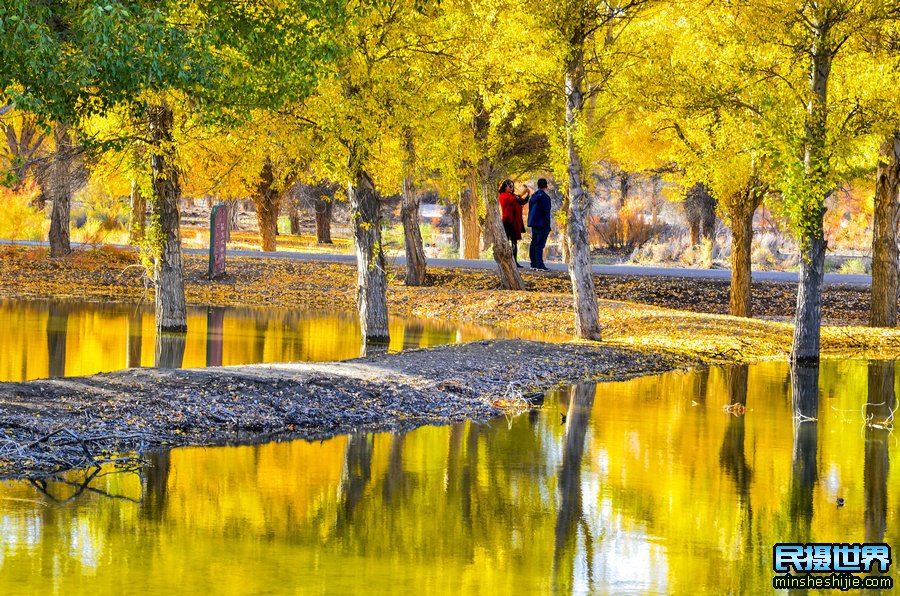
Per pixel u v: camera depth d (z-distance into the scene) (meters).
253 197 43.78
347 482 9.97
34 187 43.09
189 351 18.77
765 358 21.47
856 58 19.53
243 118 14.20
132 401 12.40
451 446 11.77
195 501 9.09
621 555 8.02
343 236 70.12
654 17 20.62
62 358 17.09
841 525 9.09
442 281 33.81
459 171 23.23
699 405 15.13
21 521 8.31
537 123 29.08
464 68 19.73
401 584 7.11
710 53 19.78
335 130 18.41
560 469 10.80
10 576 6.96
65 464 10.16
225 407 12.64
